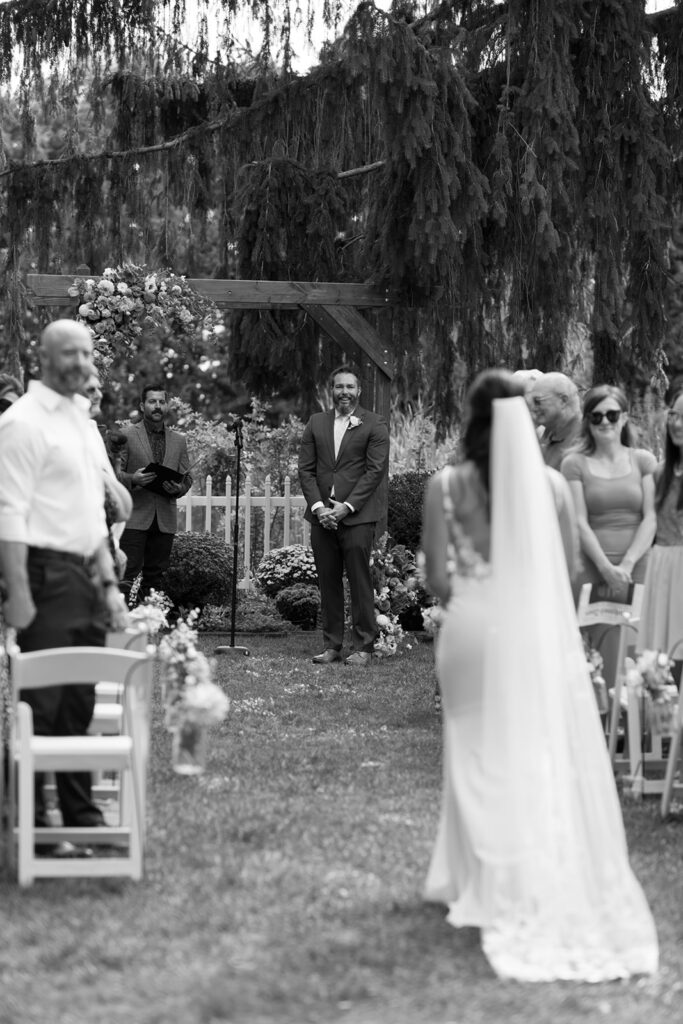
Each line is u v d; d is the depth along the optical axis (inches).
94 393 301.3
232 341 596.7
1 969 167.0
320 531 462.0
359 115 523.8
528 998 158.4
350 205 555.8
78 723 220.1
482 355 520.1
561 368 520.7
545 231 461.1
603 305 489.4
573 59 475.8
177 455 501.7
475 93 485.1
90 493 219.9
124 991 159.3
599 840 180.9
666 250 500.7
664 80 494.6
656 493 295.6
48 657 196.2
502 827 176.9
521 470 183.8
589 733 186.2
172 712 219.5
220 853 217.0
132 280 491.8
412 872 207.3
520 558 183.0
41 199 562.6
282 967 166.6
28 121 549.3
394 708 365.7
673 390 291.7
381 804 251.8
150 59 530.0
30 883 199.0
